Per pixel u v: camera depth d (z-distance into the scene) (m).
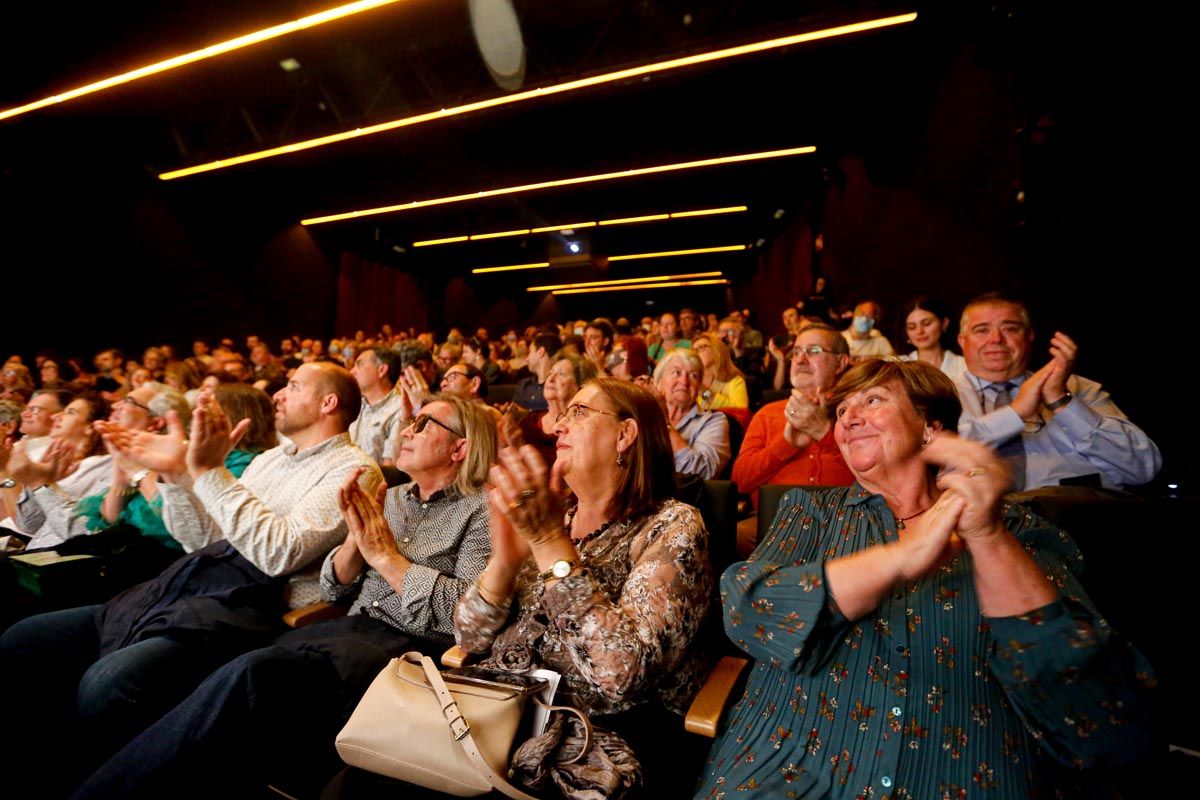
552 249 16.91
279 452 2.04
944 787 0.87
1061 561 0.97
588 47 6.82
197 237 10.01
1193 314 2.39
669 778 1.11
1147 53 2.58
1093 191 2.90
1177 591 1.18
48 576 1.81
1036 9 3.11
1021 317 2.00
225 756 1.22
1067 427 1.78
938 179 5.18
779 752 0.98
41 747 1.62
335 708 1.38
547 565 1.06
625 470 1.29
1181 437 2.44
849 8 5.35
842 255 7.80
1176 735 1.15
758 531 1.49
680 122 8.15
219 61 6.55
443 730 1.04
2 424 2.87
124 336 8.90
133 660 1.39
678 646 1.09
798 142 8.55
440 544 1.62
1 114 6.62
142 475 2.17
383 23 6.34
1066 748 0.83
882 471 1.10
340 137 7.87
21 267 7.67
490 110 7.44
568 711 1.08
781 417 2.36
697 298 23.48
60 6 4.99
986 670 0.92
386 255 14.71
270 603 1.69
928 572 0.95
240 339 10.84
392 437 3.05
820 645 0.96
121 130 7.86
